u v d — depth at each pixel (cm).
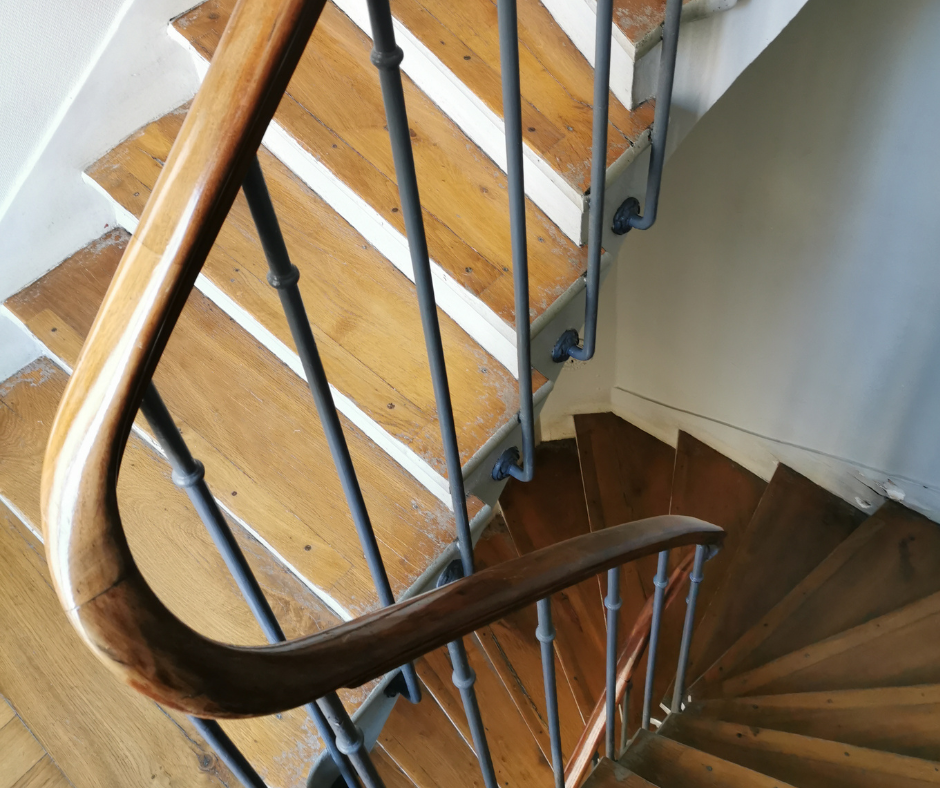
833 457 282
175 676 50
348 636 67
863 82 181
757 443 305
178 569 128
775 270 242
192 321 143
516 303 97
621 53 121
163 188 45
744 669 244
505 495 345
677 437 337
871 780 200
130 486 136
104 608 47
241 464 128
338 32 144
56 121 134
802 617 252
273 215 53
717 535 145
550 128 124
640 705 258
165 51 144
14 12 120
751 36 123
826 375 259
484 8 136
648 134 126
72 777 118
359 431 131
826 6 175
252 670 56
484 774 123
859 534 266
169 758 119
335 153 131
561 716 267
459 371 125
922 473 257
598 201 105
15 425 147
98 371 45
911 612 240
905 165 189
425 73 134
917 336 224
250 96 44
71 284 148
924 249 203
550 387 126
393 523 121
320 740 115
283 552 119
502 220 127
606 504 328
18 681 127
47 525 47
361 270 135
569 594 299
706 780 196
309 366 67
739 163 223
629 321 317
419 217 68
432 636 73
